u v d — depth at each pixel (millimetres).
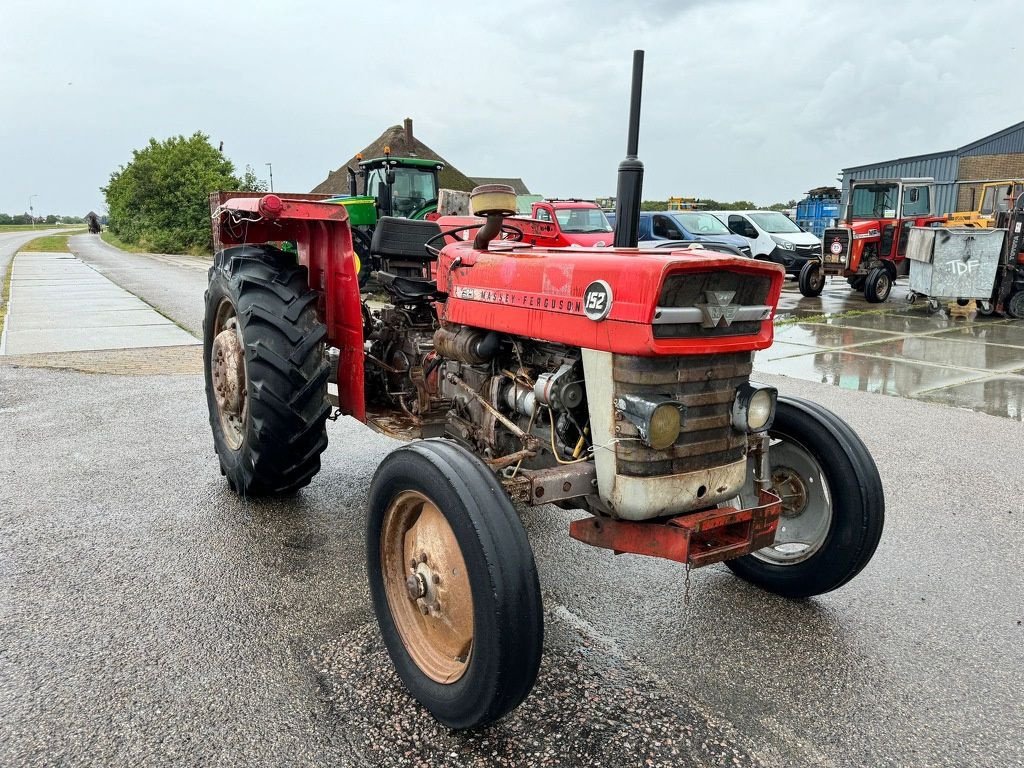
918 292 12422
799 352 8891
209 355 4352
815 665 2688
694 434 2414
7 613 2910
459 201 7969
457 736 2270
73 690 2443
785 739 2291
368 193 11953
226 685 2486
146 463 4699
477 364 3000
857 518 2902
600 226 13625
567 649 2762
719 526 2463
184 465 4672
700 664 2682
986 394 6809
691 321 2279
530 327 2635
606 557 3568
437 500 2215
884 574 3395
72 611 2934
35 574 3232
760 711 2424
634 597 3176
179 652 2670
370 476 4547
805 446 3088
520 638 2037
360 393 3838
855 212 14609
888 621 2998
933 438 5461
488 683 2064
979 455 5070
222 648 2703
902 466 4844
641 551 2459
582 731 2305
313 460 3799
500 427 2977
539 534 3840
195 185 32656
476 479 2180
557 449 2623
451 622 2352
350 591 3131
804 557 3092
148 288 15820
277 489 3908
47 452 4898
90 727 2266
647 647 2789
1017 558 3547
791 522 3197
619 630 2908
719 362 2422
